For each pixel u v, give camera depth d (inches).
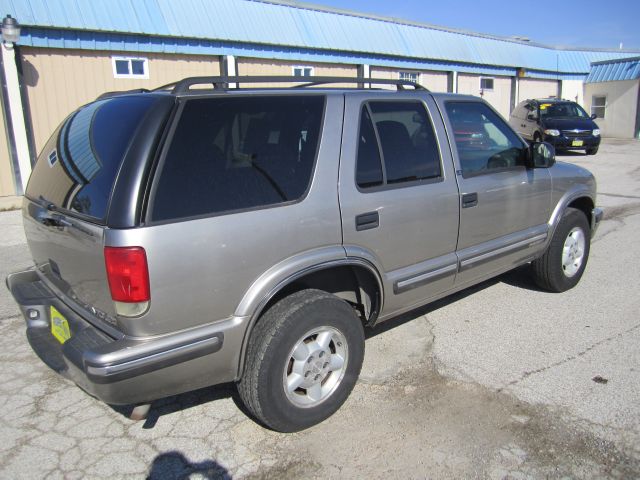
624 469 107.9
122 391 99.1
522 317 181.9
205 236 102.9
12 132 387.2
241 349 111.0
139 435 122.8
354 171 127.7
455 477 107.0
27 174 397.4
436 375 145.3
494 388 138.1
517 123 757.3
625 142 866.1
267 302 112.3
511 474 107.3
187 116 105.9
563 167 196.4
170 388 105.8
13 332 176.4
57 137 133.2
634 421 122.8
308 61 556.4
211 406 134.5
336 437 120.5
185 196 102.2
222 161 108.3
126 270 96.0
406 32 671.8
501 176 167.2
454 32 753.6
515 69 852.6
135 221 96.7
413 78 697.0
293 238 115.3
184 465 112.6
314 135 123.0
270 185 113.7
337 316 123.0
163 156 101.0
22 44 380.5
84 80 416.5
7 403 135.9
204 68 482.0
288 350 115.3
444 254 153.2
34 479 108.7
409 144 142.9
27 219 133.7
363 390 138.9
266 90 119.2
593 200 208.7
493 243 167.8
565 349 158.7
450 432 120.9
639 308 188.2
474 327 175.0
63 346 103.7
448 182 150.3
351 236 126.0
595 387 137.4
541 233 185.5
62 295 120.4
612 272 227.1
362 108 133.2
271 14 525.3
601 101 983.6
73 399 137.8
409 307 150.1
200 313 104.8
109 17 415.5
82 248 104.7
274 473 109.7
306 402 122.3
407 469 109.6
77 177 111.4
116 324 101.5
